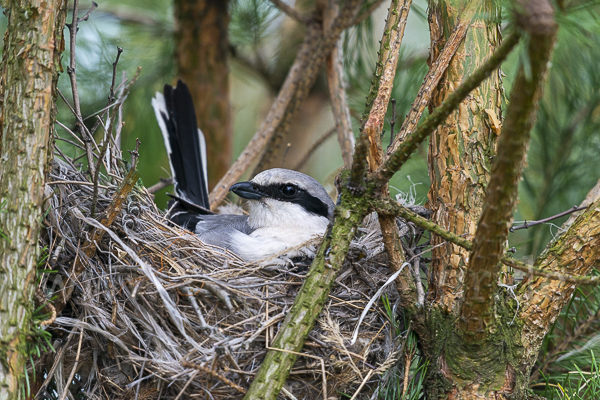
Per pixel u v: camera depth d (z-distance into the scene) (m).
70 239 5.66
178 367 5.41
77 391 5.84
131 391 5.66
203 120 9.98
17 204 4.27
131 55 9.86
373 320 6.18
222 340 5.38
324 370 5.50
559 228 5.48
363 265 6.54
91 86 9.09
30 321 4.17
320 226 7.95
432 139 5.69
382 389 5.75
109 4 10.04
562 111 7.87
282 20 10.96
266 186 7.98
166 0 10.56
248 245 7.38
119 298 5.83
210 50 9.87
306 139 12.06
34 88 4.49
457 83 5.47
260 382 4.58
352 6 7.82
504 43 3.66
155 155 10.12
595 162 7.78
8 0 4.81
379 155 5.39
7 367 3.95
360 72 9.30
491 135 5.46
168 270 6.18
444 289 5.34
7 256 4.16
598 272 5.86
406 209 4.98
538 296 5.05
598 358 6.05
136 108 9.89
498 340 4.95
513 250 5.58
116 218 6.06
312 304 4.85
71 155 8.41
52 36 4.62
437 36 5.72
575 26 6.67
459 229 5.36
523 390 4.98
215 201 8.77
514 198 3.99
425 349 5.42
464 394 4.98
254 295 6.07
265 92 12.57
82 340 5.61
